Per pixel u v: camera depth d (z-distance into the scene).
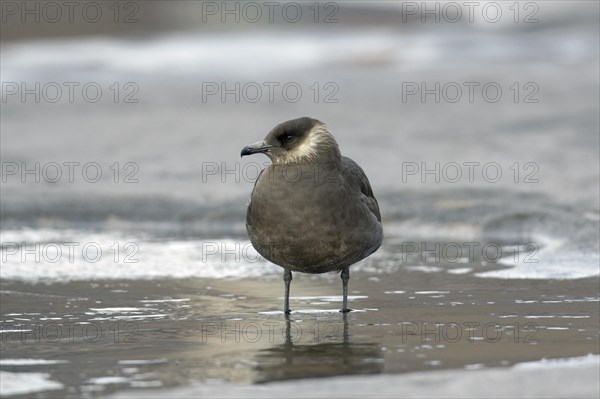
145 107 26.75
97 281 12.48
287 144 10.52
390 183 17.77
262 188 10.48
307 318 10.37
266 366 8.36
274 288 12.03
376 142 21.20
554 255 13.46
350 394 7.47
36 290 11.95
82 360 8.65
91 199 17.53
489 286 11.85
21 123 24.56
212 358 8.66
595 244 13.88
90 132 23.25
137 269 13.25
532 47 37.50
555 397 7.38
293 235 10.39
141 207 17.19
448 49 37.66
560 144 20.30
